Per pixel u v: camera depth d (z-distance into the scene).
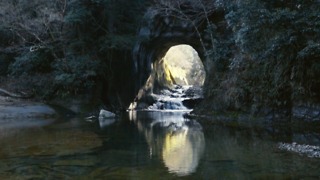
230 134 11.11
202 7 20.45
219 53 17.69
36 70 22.50
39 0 20.34
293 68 12.33
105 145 9.19
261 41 12.55
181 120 17.16
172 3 21.19
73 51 21.19
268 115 13.79
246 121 14.43
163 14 22.22
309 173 5.83
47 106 19.30
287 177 5.60
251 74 14.84
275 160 6.91
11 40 22.98
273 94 13.48
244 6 11.81
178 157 7.43
